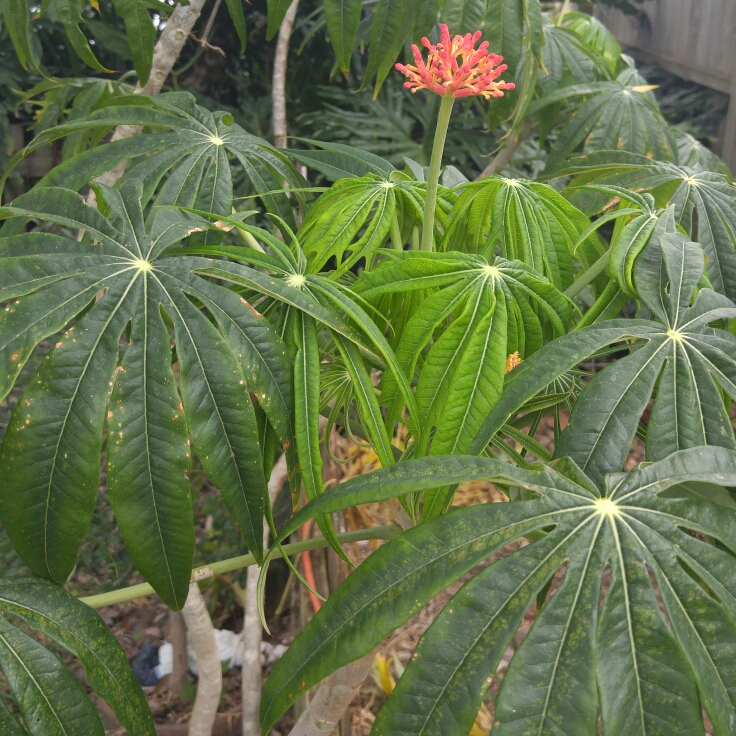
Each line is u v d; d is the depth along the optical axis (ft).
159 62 4.67
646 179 3.03
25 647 1.83
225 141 3.02
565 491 1.71
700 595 1.56
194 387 1.85
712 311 2.16
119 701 1.92
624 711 1.42
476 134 8.58
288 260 2.20
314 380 1.98
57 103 6.14
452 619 1.51
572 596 1.55
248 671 4.54
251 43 9.09
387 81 8.75
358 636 1.54
